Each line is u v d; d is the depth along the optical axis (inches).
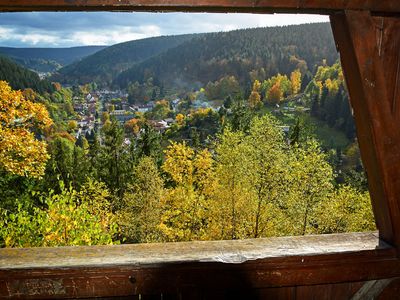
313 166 766.5
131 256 55.7
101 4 45.8
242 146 792.3
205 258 55.1
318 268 56.4
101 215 550.0
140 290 54.0
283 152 859.4
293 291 58.2
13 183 562.6
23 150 494.6
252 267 55.0
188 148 904.3
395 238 57.3
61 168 1417.3
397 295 59.6
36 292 52.2
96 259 54.7
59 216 310.2
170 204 857.5
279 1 48.0
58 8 46.3
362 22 50.3
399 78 52.7
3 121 505.0
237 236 788.6
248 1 47.6
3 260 53.7
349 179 1359.5
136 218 862.5
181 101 6259.8
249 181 792.3
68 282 52.4
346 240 61.0
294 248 58.2
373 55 51.1
